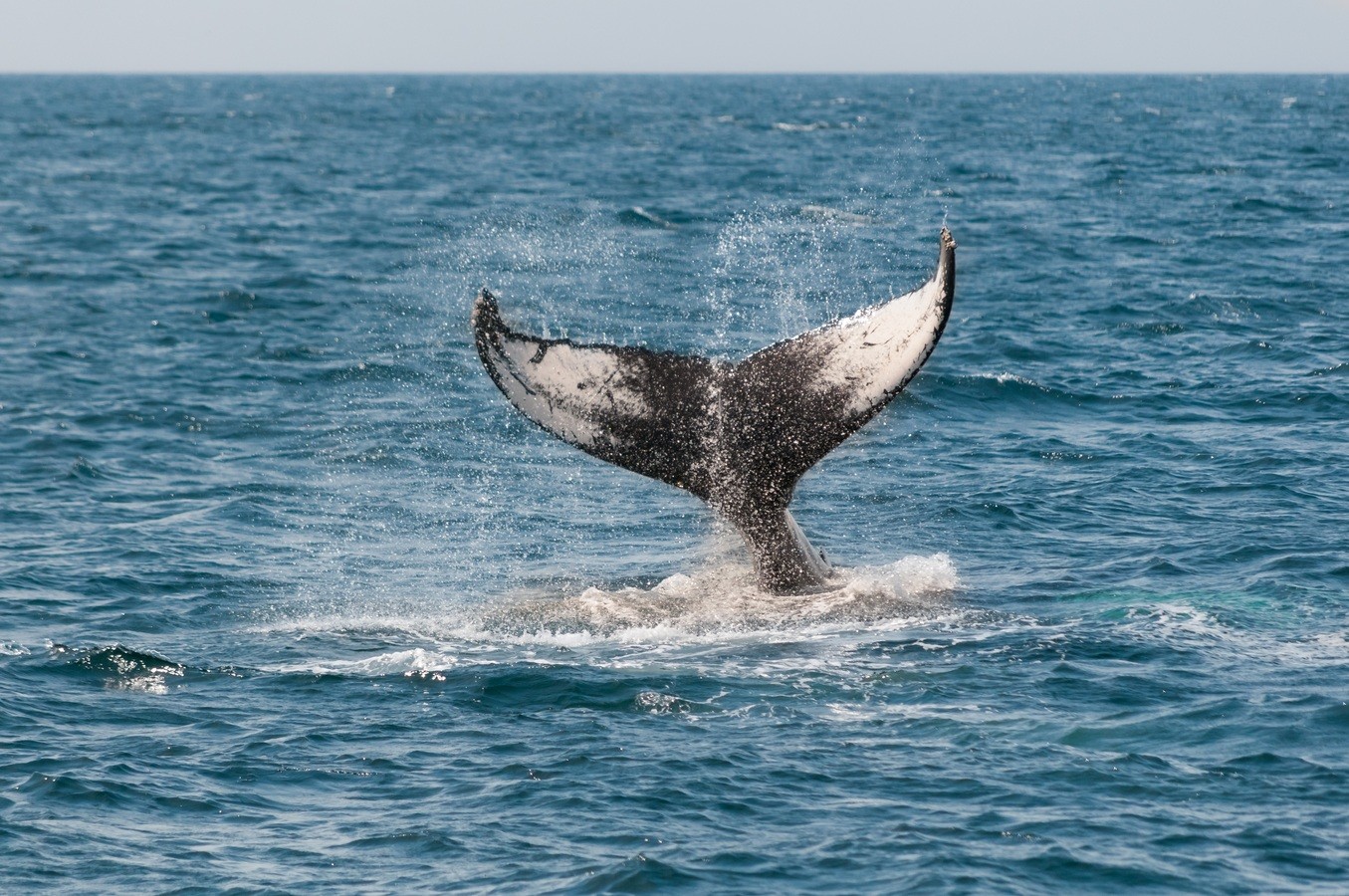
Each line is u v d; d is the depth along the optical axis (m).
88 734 47.12
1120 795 41.25
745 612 53.38
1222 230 192.12
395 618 58.03
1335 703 46.56
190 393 106.38
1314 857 37.94
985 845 38.72
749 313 135.00
